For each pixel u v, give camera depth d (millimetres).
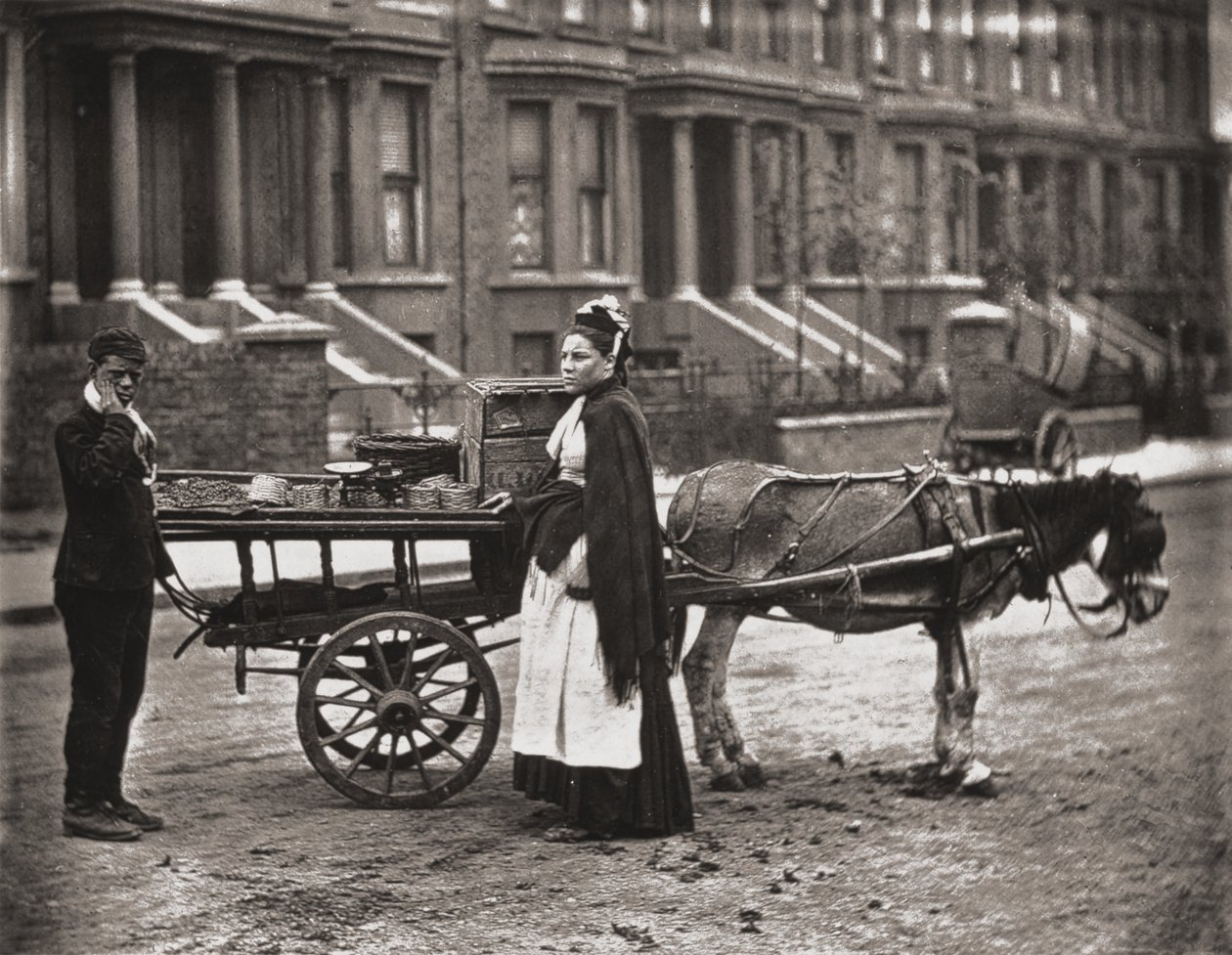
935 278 26219
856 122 26312
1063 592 7090
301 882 5219
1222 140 25656
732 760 6574
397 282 21547
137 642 5863
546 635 5902
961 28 26781
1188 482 19266
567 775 5805
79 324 17922
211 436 16234
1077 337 22688
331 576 6191
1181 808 6145
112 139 18281
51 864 5348
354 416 18609
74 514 5719
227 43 19016
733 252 25672
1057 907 5039
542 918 4922
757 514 6430
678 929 4867
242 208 20219
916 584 6664
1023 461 16391
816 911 5004
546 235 23078
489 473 6328
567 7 23344
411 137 22094
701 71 24312
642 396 21078
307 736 6016
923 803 6328
